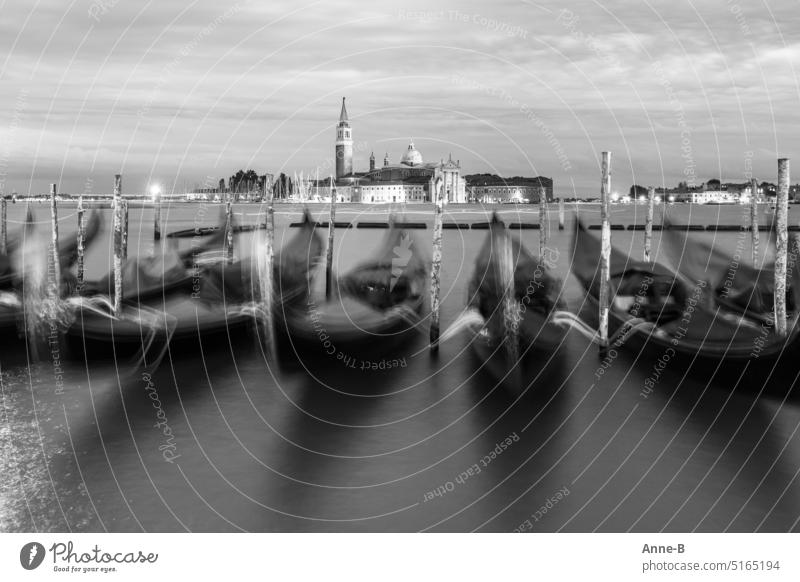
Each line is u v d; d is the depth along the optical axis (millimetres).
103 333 26156
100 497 15648
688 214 135500
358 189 180500
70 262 41188
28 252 38469
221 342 27344
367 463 17719
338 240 79438
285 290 31609
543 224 48094
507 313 28797
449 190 181125
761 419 20219
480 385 23672
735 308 27578
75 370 24312
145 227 86500
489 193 178500
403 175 187250
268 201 35312
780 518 14969
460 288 40906
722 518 15000
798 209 127688
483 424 20344
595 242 35156
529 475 17109
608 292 27734
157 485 16219
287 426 19891
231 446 18500
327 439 19156
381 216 129625
